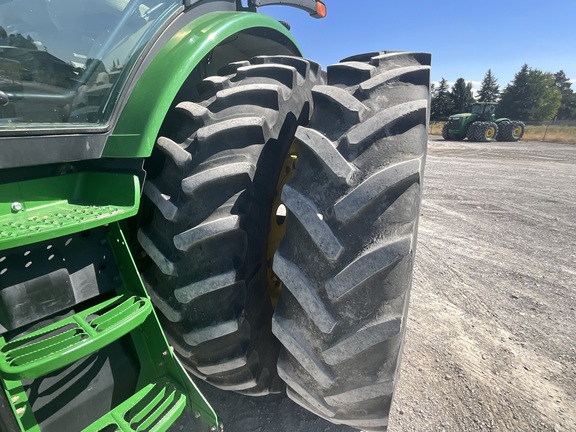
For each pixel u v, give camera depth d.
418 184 1.29
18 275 1.17
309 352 1.34
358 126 1.33
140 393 1.40
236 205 1.41
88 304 1.38
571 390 2.36
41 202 1.29
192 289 1.41
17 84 1.33
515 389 2.36
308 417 2.07
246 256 1.44
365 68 1.53
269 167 1.52
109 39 1.47
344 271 1.22
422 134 1.35
